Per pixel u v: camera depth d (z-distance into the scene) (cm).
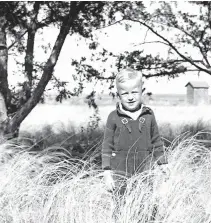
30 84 938
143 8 967
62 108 2172
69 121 1227
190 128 1118
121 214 365
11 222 390
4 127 854
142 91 373
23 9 927
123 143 368
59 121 1141
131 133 367
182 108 2170
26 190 424
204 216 385
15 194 411
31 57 936
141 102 373
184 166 453
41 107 2181
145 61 965
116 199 381
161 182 392
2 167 462
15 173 447
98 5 950
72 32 977
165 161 379
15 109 939
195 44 961
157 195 376
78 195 390
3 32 914
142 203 369
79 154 740
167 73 955
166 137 974
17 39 974
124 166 370
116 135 370
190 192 400
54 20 993
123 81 359
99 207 381
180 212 366
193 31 966
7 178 427
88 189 396
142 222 361
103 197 403
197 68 954
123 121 368
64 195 392
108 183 369
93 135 1016
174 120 1478
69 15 848
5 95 905
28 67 938
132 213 359
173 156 454
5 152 517
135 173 371
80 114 1970
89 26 980
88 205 376
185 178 406
